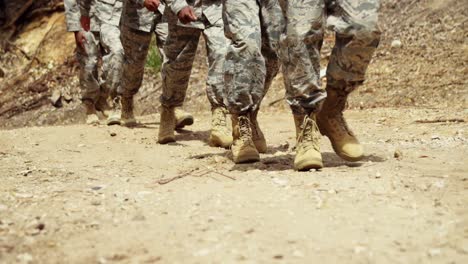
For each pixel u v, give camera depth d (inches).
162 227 157.9
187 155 281.0
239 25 219.5
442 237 146.6
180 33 291.3
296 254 137.5
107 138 351.9
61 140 346.3
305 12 200.7
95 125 414.9
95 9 412.5
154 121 442.0
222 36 290.8
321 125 221.9
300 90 206.5
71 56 642.8
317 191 187.0
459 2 568.1
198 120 449.4
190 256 138.1
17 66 669.3
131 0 353.4
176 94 311.3
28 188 212.1
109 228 158.7
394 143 287.3
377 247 141.4
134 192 197.5
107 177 231.0
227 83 226.2
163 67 304.3
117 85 405.7
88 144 329.4
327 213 165.9
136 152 295.9
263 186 196.7
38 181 227.0
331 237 147.9
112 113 412.5
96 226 160.6
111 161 272.5
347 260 134.2
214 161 253.4
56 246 146.6
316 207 171.3
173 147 308.8
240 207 173.6
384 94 474.0
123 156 285.9
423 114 402.3
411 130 336.8
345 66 205.8
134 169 249.6
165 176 228.2
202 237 149.6
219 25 290.7
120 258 138.4
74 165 263.7
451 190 187.3
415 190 187.5
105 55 407.5
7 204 184.7
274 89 509.4
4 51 680.4
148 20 354.6
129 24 357.7
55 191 202.2
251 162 235.3
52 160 278.8
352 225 156.3
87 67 423.8
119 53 402.6
